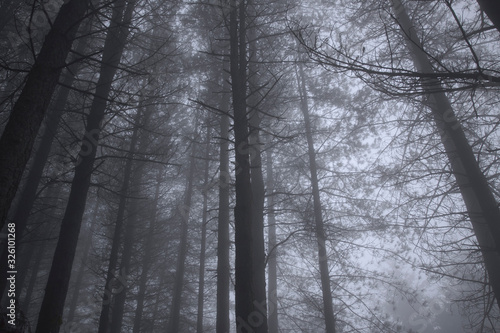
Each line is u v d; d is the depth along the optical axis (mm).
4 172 3254
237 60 6293
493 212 6285
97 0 7762
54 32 4215
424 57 7684
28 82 3807
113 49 7188
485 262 7398
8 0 8820
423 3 7582
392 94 4070
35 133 3699
